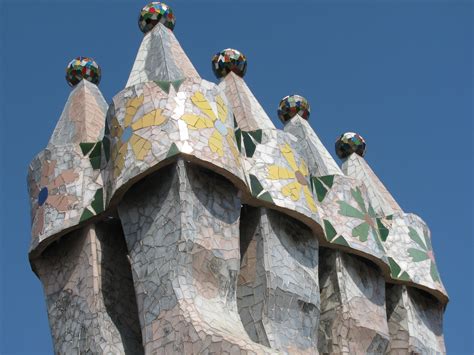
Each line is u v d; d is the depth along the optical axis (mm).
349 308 29141
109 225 27812
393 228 32281
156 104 26750
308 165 31906
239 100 30672
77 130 29453
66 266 27672
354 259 29922
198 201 26016
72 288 27344
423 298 31953
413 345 30828
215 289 25719
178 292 25031
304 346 27047
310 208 28281
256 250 27469
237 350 23891
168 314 24938
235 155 26797
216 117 26984
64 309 27391
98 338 26469
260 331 26688
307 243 28422
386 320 30078
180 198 25625
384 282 30484
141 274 25797
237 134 28188
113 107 27453
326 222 29609
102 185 27672
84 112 29984
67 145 28562
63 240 27922
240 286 27375
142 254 25922
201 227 25812
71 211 27562
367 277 30016
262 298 26969
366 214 30516
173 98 26828
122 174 26297
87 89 31016
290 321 27094
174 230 25547
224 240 26156
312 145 32469
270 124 30547
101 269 27203
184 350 24328
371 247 29859
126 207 26578
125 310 27172
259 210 27719
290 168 28578
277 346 26469
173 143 25953
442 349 31797
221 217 26344
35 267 28250
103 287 27078
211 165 26047
